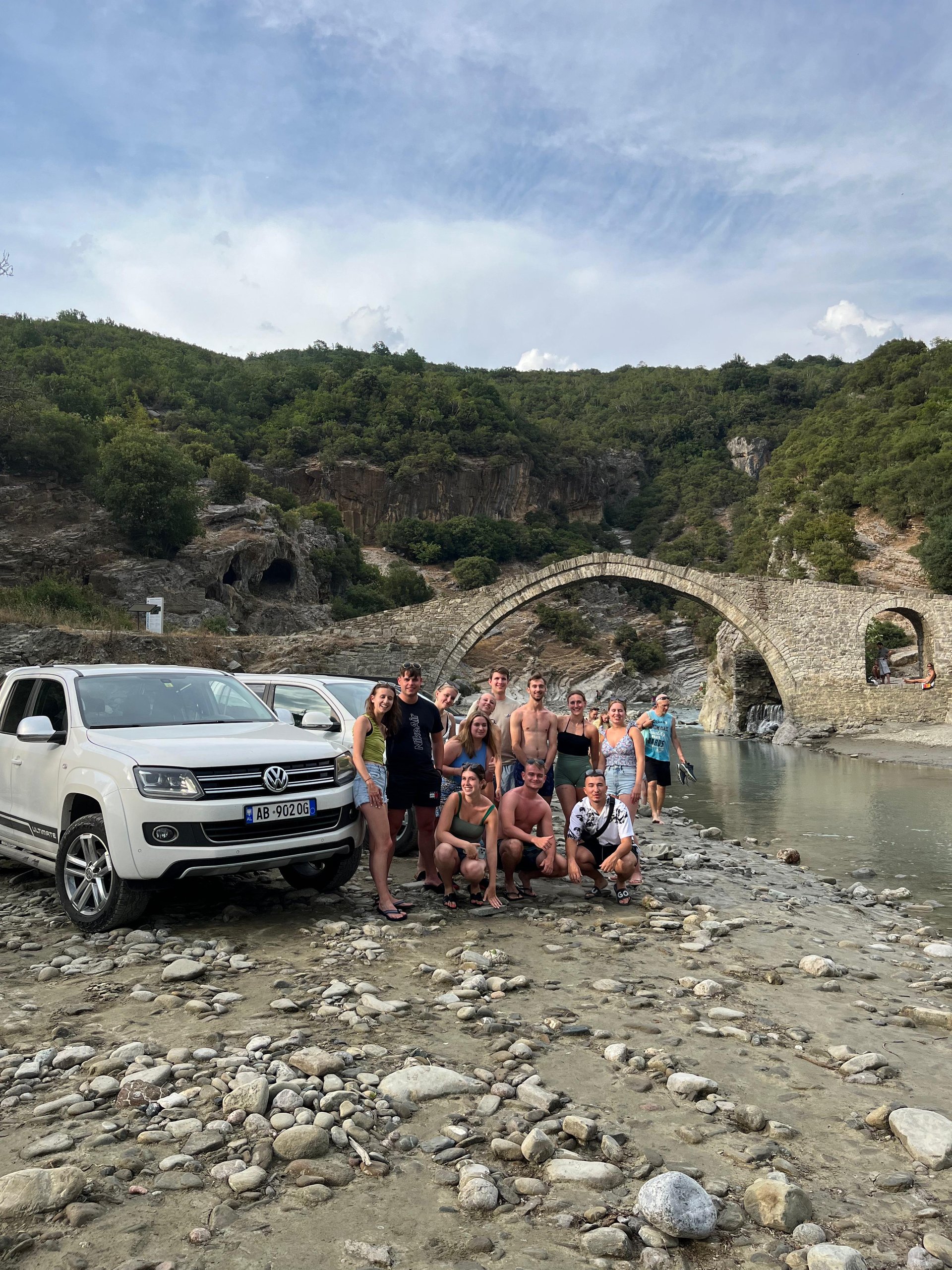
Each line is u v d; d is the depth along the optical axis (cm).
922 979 604
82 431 6819
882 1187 310
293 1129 323
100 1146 323
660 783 1355
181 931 626
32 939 621
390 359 19462
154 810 589
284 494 10738
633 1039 449
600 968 570
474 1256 263
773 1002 523
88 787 623
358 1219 282
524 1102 367
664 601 12494
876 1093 394
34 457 6612
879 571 6122
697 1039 453
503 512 14200
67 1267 253
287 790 645
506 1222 282
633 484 17725
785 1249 270
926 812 1627
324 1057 393
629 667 9544
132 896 602
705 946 630
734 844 1245
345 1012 459
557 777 896
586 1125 335
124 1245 264
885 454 7719
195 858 593
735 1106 371
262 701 813
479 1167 310
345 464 12588
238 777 624
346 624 4597
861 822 1497
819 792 1962
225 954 570
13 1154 317
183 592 6162
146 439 6462
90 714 696
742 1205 294
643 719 1372
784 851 1121
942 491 6241
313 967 547
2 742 782
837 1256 256
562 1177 307
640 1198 285
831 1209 295
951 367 9988
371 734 686
